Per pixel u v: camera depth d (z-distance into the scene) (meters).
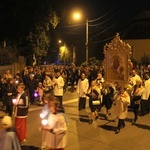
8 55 26.34
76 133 11.75
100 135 11.55
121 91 12.09
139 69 23.19
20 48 31.88
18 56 29.45
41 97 17.95
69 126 12.78
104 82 15.43
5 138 6.55
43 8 27.77
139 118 14.45
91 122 13.27
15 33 28.62
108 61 16.77
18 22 27.66
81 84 15.62
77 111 15.99
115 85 15.30
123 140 10.98
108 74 16.72
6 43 29.78
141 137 11.37
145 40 43.31
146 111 15.09
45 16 28.42
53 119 7.66
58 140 7.72
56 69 23.75
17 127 10.12
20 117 10.13
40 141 10.66
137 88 13.49
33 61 33.22
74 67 27.73
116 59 16.44
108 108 14.05
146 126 12.95
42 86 18.38
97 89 13.29
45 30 30.56
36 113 15.33
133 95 13.54
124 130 12.28
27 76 18.20
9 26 28.19
